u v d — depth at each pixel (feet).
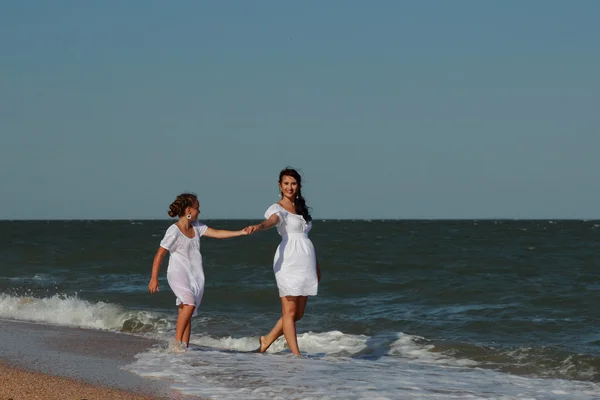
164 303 39.01
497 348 25.27
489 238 134.21
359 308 37.29
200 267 22.76
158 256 22.06
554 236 145.69
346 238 136.46
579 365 22.54
